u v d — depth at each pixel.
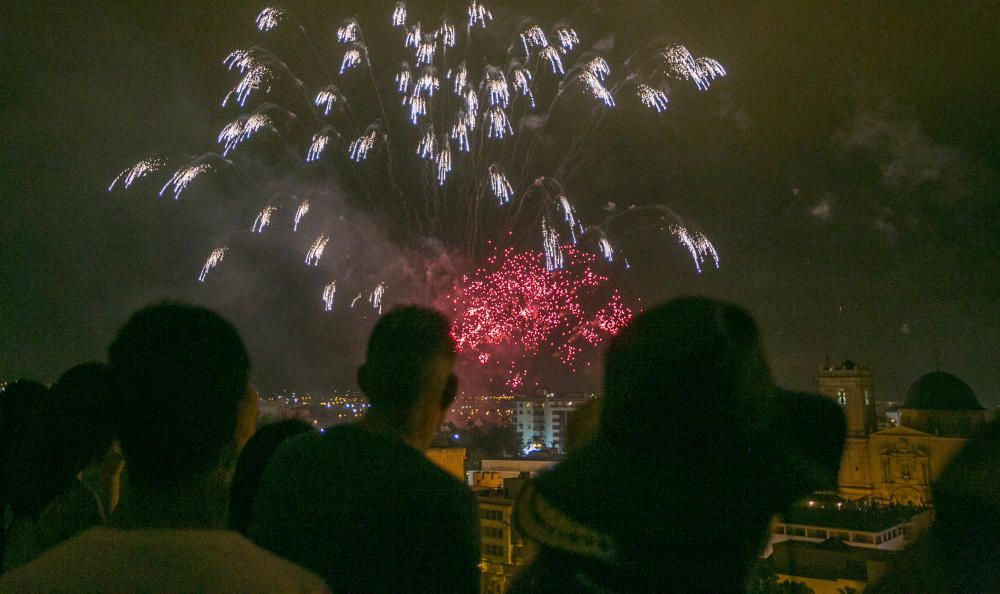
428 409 2.40
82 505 2.62
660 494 1.65
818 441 1.71
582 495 1.69
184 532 1.75
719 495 1.65
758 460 1.67
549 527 1.71
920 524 1.56
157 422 1.76
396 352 2.36
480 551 2.29
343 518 2.17
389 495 2.19
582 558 1.69
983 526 1.43
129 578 1.69
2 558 2.61
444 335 2.41
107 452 2.79
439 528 2.20
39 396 2.83
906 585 1.53
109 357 1.82
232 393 1.84
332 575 2.15
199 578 1.70
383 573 2.16
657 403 1.68
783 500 1.67
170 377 1.77
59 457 2.56
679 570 1.64
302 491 2.22
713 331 1.69
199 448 1.78
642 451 1.69
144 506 1.77
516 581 1.76
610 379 1.74
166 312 1.85
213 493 1.81
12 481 2.57
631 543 1.65
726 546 1.66
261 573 1.74
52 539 2.56
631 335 1.74
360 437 2.29
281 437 2.63
